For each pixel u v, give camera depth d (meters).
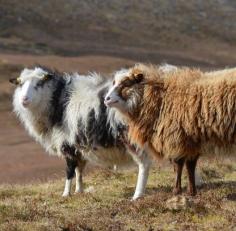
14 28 91.06
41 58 74.06
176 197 13.03
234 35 110.19
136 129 14.49
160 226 11.82
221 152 13.67
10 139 42.78
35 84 16.33
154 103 14.16
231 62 92.38
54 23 97.25
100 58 77.81
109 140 15.50
